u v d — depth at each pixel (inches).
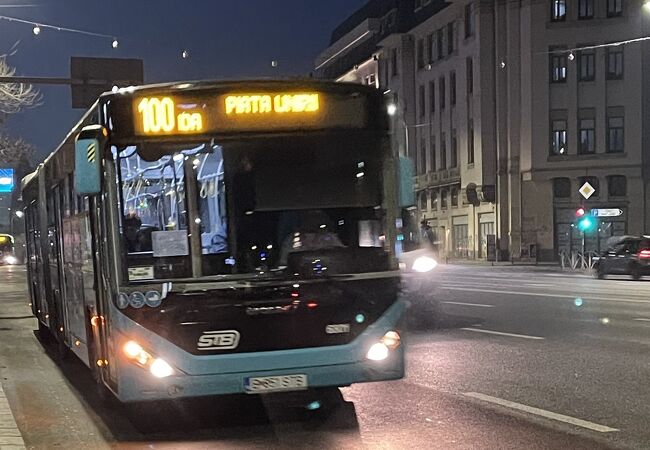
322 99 284.8
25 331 692.7
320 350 270.2
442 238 2265.0
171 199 271.3
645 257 1162.6
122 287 264.8
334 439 278.7
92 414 339.6
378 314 278.5
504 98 1948.8
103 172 273.0
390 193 286.7
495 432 280.2
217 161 274.4
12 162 1491.1
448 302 770.8
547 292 902.4
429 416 306.8
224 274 269.3
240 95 278.4
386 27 2559.1
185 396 263.4
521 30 1908.2
